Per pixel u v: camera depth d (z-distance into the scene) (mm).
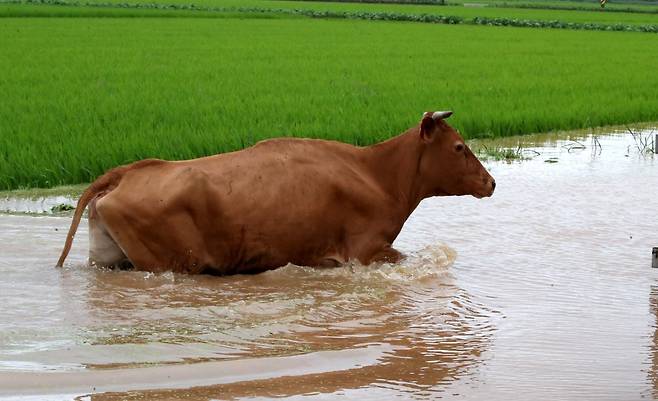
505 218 14414
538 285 11070
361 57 43031
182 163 11133
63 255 11133
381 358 8547
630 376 8234
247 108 23969
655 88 32844
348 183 11406
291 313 9766
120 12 77750
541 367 8422
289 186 11164
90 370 7984
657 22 93625
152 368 8062
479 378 8109
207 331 9117
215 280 10906
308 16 88312
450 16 89250
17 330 8977
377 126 21391
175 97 26062
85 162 16969
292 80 31656
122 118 21734
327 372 8148
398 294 10586
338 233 11422
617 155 20484
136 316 9508
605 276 11500
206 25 68062
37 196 15578
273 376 8016
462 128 22812
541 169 18547
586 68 40281
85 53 41219
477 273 11531
